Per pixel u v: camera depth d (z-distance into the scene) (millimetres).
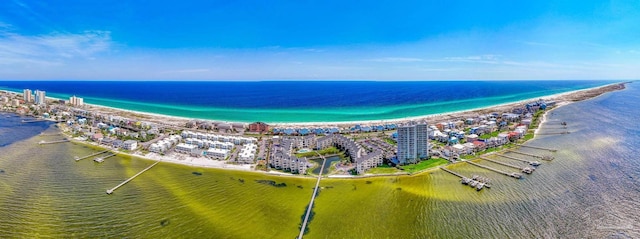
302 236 99562
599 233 95688
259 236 99750
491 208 112938
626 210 107625
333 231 102000
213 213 113562
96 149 189500
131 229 103312
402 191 129500
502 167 152125
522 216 106812
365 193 128500
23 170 152500
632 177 134000
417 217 108938
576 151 173250
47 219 108625
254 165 163125
